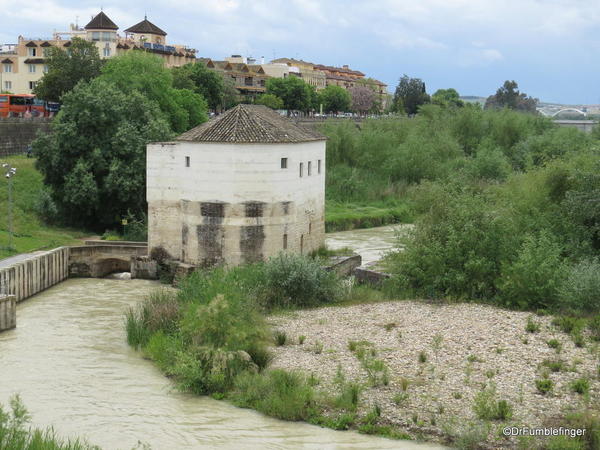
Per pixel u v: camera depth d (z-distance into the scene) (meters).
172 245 56.94
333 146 111.25
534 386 29.92
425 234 47.41
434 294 45.44
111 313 47.06
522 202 53.16
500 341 35.38
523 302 41.75
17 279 49.75
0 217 69.12
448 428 26.72
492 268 44.88
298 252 56.28
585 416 26.44
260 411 29.83
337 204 98.69
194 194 53.12
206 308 34.28
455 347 34.81
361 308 43.72
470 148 123.81
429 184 53.97
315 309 44.16
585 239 48.88
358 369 32.62
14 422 25.92
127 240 69.31
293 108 166.75
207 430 28.00
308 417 28.77
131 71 91.00
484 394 28.52
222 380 31.97
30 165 83.25
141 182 73.38
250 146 51.72
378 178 108.75
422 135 118.62
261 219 52.53
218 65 179.38
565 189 53.84
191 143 52.78
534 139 116.12
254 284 45.38
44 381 33.75
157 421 28.94
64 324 44.22
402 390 30.11
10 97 106.19
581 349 33.97
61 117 74.69
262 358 33.84
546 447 25.06
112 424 28.66
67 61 104.56
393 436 26.84
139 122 77.19
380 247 72.56
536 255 42.81
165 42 168.25
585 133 125.38
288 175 53.72
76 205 73.62
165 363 35.09
